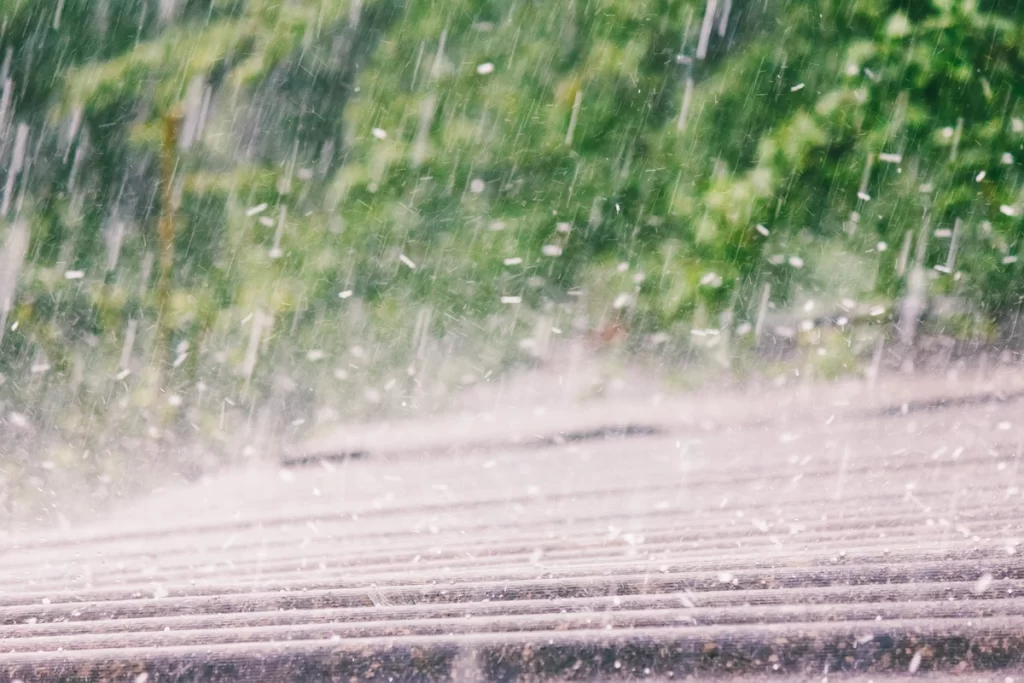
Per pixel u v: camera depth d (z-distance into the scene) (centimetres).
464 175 1298
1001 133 1082
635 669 320
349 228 1298
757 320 1134
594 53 1258
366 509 645
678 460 716
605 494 619
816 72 1163
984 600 346
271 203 1327
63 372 1178
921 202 1121
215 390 1138
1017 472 557
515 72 1286
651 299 1214
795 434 768
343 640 351
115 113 1367
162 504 775
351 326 1255
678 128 1156
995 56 1069
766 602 359
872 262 1137
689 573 409
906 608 342
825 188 1154
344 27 1373
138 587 469
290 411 1122
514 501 625
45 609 439
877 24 1128
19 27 1361
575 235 1278
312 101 1388
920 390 916
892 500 522
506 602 387
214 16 1344
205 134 1352
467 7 1299
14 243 1344
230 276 1285
